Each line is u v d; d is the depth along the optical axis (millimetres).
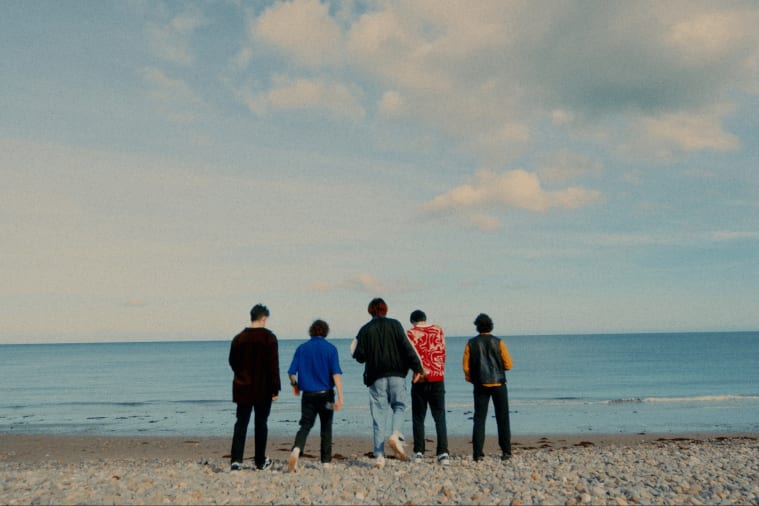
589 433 19641
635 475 7270
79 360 117438
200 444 17422
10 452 15750
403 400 7758
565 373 59781
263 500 5641
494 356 8773
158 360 114375
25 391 45906
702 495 6184
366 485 6457
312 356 7527
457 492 6168
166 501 5539
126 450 16172
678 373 58906
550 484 6594
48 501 5469
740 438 17500
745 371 61281
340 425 21656
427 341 8305
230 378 61656
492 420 23172
